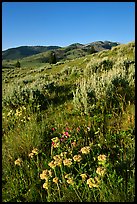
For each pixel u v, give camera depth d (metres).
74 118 5.95
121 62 11.15
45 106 7.75
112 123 5.29
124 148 4.28
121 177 3.54
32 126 5.52
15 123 6.68
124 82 6.73
